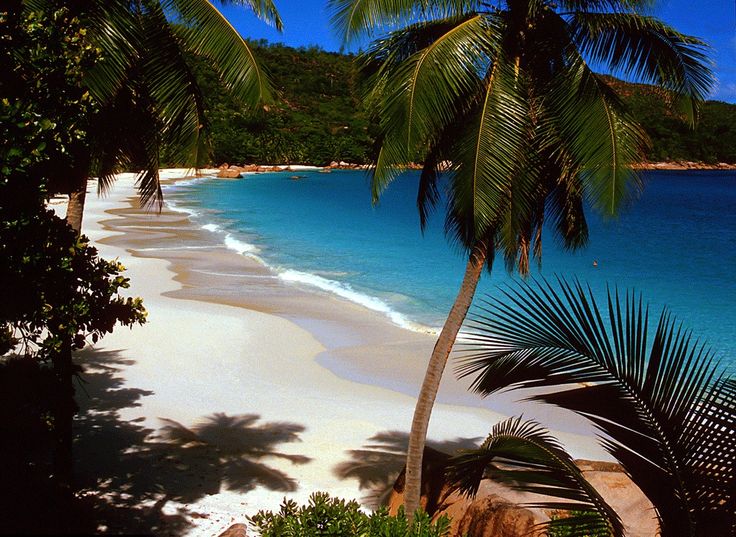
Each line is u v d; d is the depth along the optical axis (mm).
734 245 40750
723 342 20078
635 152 7723
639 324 4328
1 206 6051
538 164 8297
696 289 27766
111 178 10367
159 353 16797
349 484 10633
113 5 8453
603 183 7680
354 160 108438
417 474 8750
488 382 4891
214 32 8969
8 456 6652
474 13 7984
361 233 42625
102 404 13445
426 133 7648
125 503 9383
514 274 29766
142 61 9266
